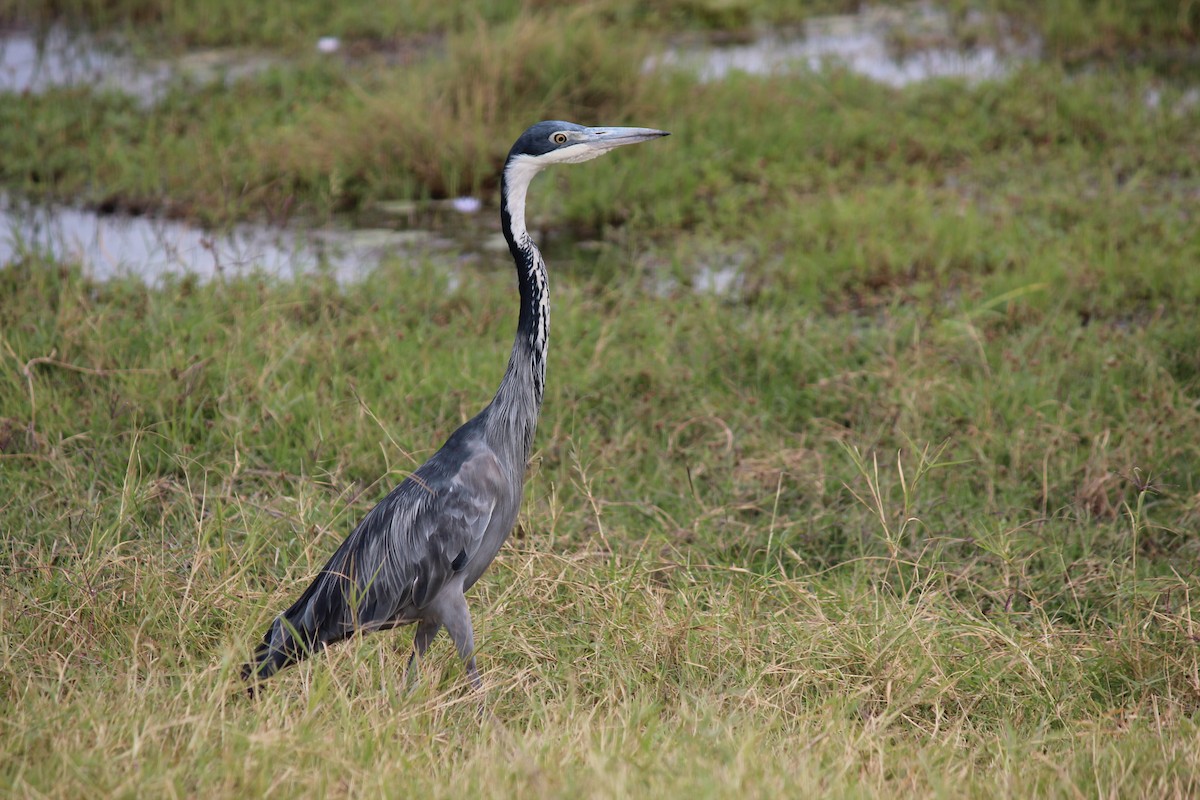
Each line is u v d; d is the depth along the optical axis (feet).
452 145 76.23
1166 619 34.37
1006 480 43.88
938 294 59.06
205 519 39.70
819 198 71.05
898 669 32.58
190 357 48.39
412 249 66.74
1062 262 60.70
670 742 27.58
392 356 50.93
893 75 96.68
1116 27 103.65
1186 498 41.75
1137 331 53.16
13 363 47.98
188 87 92.22
